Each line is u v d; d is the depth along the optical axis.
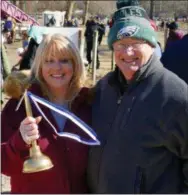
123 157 1.63
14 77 1.79
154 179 1.63
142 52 1.62
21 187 1.77
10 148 1.66
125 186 1.62
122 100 1.67
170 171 1.65
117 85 1.72
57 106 1.71
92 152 1.75
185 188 1.67
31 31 6.55
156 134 1.59
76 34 6.90
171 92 1.57
